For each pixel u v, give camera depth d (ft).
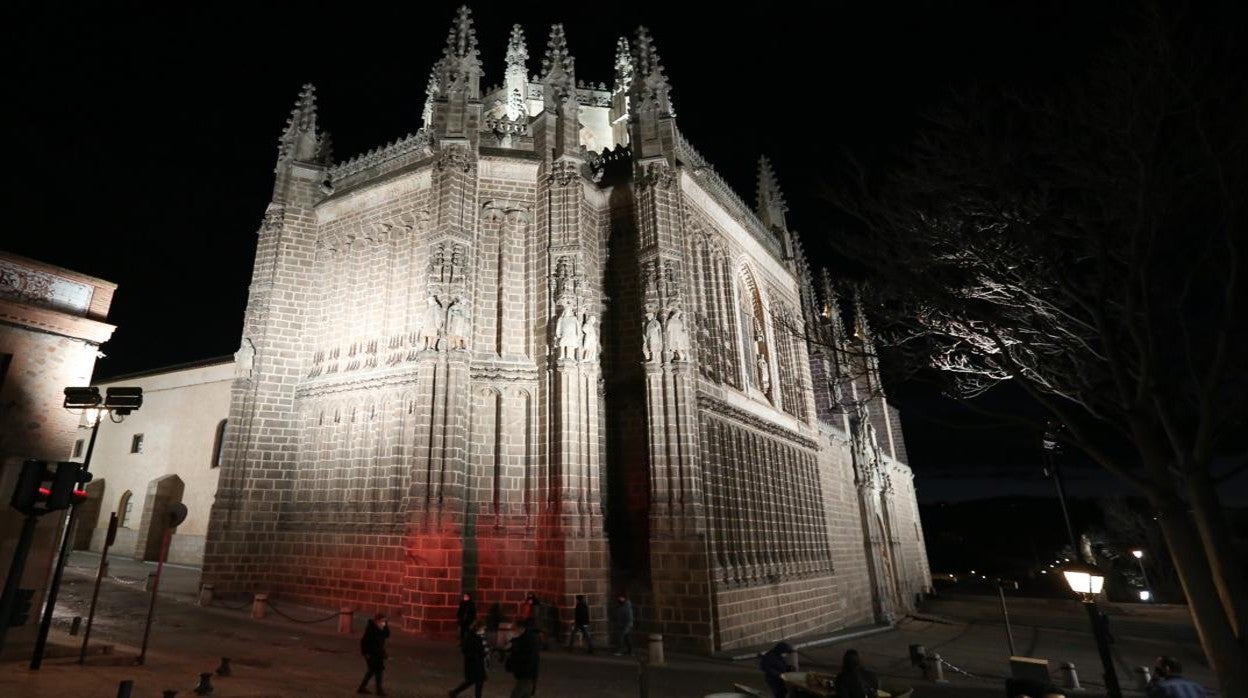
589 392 87.66
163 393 153.89
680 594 81.20
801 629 110.01
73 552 149.38
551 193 95.81
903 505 227.61
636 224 99.86
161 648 60.13
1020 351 51.62
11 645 48.98
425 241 99.14
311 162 115.96
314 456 97.76
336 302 105.70
